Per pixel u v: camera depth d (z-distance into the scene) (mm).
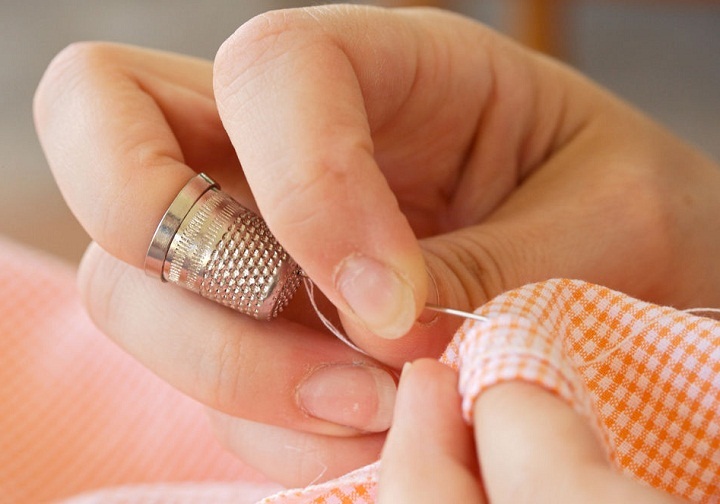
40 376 346
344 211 219
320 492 226
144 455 328
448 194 307
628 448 228
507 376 203
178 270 246
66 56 272
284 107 226
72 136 258
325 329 264
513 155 302
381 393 252
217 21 818
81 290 272
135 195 247
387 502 205
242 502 298
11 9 923
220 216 243
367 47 252
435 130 290
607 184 290
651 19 847
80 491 320
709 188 304
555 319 223
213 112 279
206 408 277
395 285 218
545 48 591
